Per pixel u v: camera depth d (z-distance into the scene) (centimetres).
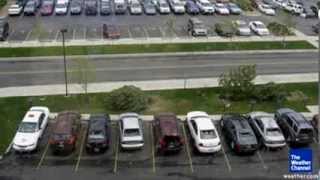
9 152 3397
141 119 3834
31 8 6956
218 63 5203
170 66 5056
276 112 3856
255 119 3662
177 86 4544
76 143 3494
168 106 4119
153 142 3559
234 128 3481
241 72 4300
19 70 4856
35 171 3161
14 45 5597
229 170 3225
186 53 5491
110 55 5334
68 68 4925
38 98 4206
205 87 4525
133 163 3281
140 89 4303
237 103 4219
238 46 5791
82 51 5422
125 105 4022
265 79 4800
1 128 3700
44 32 6112
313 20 7275
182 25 6600
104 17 6931
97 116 3650
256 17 7262
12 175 3108
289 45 5909
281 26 6247
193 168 3234
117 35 5872
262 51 5666
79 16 6975
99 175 3130
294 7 7544
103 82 4578
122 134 3409
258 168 3262
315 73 5006
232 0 7844
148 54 5406
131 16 7006
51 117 3875
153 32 6222
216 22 6819
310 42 6053
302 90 4553
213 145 3362
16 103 4103
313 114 4031
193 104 4169
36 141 3384
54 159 3312
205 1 7444
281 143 3450
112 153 3403
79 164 3256
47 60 5144
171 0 7444
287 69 5103
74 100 4191
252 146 3366
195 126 3506
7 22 6275
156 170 3200
